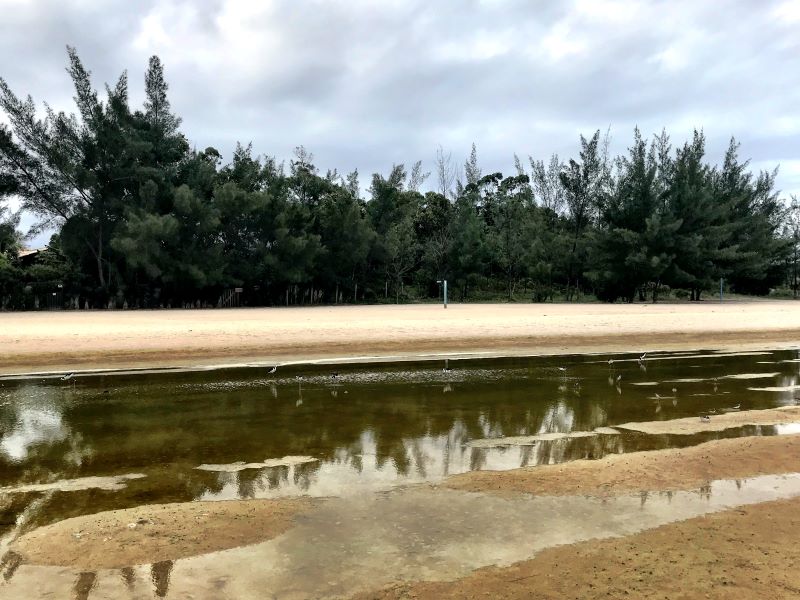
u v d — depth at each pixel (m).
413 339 18.22
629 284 49.97
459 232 56.62
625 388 11.68
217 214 41.88
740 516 5.05
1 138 37.50
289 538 4.68
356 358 15.63
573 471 6.38
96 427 8.45
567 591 3.78
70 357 14.71
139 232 37.47
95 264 41.59
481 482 6.05
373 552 4.41
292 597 3.77
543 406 9.96
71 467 6.64
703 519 5.00
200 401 10.30
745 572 4.00
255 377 12.78
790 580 3.88
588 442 7.71
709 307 38.09
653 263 45.62
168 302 42.69
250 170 46.94
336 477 6.25
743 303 46.59
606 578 3.95
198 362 14.75
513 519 5.05
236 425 8.58
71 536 4.70
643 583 3.87
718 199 55.16
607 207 51.16
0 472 6.46
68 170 38.38
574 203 56.75
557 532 4.76
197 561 4.28
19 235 39.59
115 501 5.57
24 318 26.89
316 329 20.11
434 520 5.04
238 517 5.11
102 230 40.31
